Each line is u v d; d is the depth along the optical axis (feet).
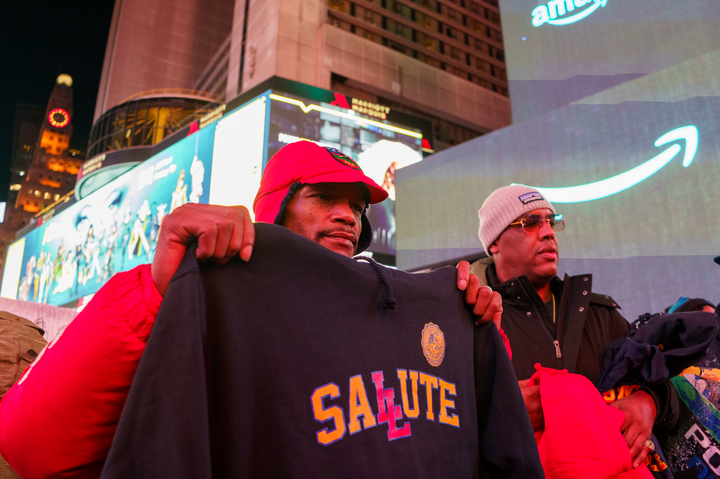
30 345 5.26
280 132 70.69
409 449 3.51
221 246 3.07
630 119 20.88
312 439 3.16
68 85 286.25
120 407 2.93
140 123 123.75
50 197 267.18
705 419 5.70
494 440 4.11
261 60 103.71
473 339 4.49
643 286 18.74
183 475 2.50
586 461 4.45
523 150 24.63
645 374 5.32
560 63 24.88
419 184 29.17
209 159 78.69
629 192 20.13
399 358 3.76
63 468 2.87
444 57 120.26
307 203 4.59
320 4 105.91
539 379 5.30
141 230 88.74
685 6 21.12
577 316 6.61
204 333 3.00
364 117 79.36
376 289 3.86
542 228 7.06
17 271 129.49
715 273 17.07
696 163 18.45
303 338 3.36
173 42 176.65
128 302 2.97
